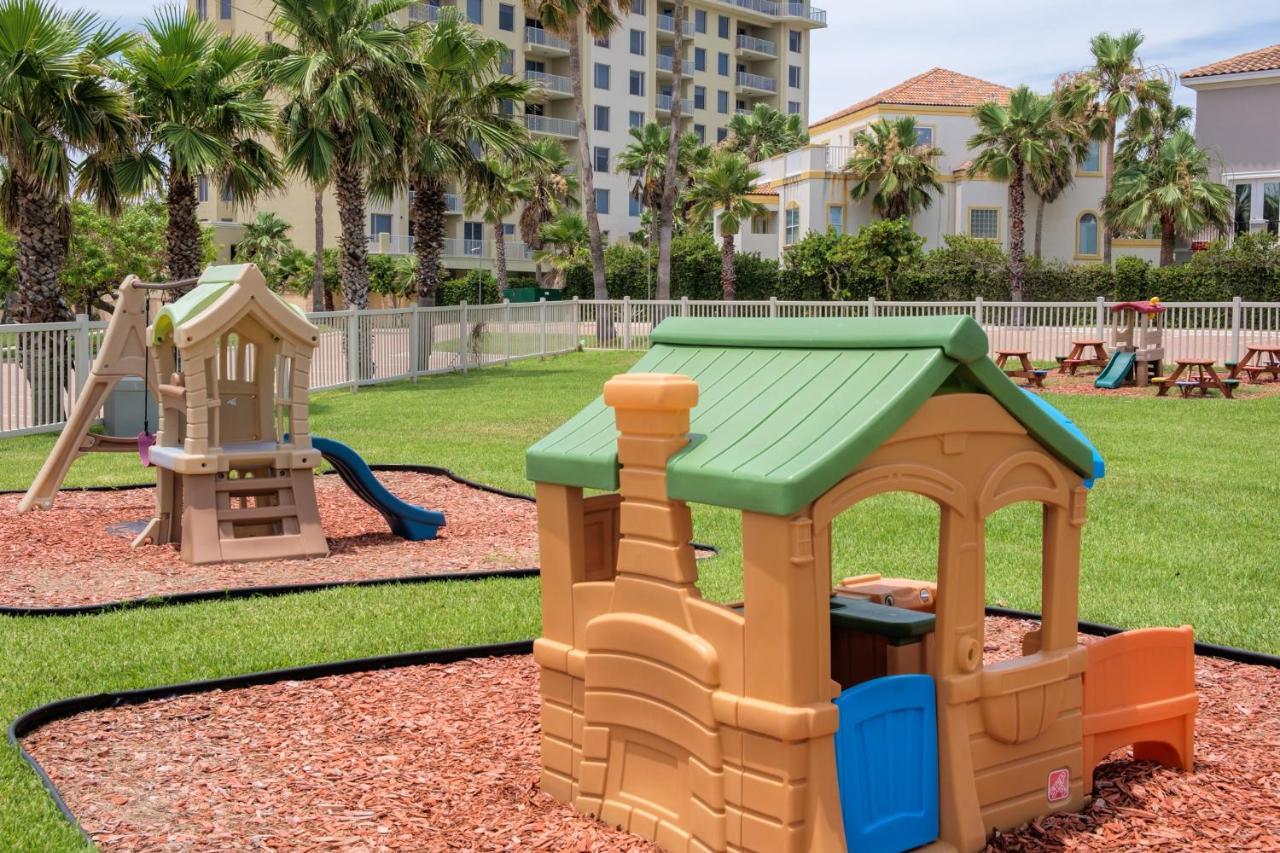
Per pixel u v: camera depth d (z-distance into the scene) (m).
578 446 3.77
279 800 3.98
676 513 3.44
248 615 6.56
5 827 3.64
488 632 6.16
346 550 8.69
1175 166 42.25
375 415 17.47
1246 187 41.69
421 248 27.59
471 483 11.44
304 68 22.16
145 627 6.28
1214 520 9.14
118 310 9.70
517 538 9.12
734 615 3.27
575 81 33.56
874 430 3.15
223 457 8.18
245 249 56.44
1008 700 3.60
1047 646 3.80
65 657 5.68
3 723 4.71
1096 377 23.39
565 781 3.91
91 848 3.48
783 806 3.12
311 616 6.52
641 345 31.19
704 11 76.50
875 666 3.86
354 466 8.90
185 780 4.17
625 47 69.81
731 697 3.23
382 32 22.72
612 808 3.67
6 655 5.71
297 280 56.81
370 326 22.78
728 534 8.63
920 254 41.00
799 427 3.29
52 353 15.97
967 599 3.51
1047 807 3.79
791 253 43.69
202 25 19.27
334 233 61.09
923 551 7.96
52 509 10.25
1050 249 49.38
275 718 4.86
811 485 3.04
